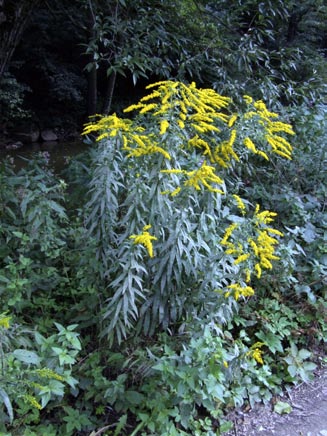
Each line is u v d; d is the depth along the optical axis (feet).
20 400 6.78
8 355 6.35
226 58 15.06
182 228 7.09
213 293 7.55
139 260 7.32
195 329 7.78
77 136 46.37
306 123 13.79
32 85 44.42
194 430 7.57
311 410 8.54
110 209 7.68
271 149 10.22
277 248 10.46
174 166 7.32
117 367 7.98
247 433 7.91
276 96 14.87
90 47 12.56
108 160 7.69
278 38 25.43
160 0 15.34
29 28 38.70
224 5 16.48
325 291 10.86
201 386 7.19
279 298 10.47
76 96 44.45
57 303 9.67
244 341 9.68
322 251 11.27
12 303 8.03
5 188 10.36
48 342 7.24
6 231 9.98
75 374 7.77
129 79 44.19
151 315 7.65
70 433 7.06
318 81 17.26
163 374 7.05
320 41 36.65
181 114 7.22
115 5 14.29
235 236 7.70
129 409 7.71
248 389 8.51
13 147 39.60
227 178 10.16
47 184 11.83
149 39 13.73
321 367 9.82
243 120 8.38
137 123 9.65
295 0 23.31
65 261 10.23
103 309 8.02
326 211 13.00
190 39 15.72
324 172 13.16
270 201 12.35
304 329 10.23
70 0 20.26
